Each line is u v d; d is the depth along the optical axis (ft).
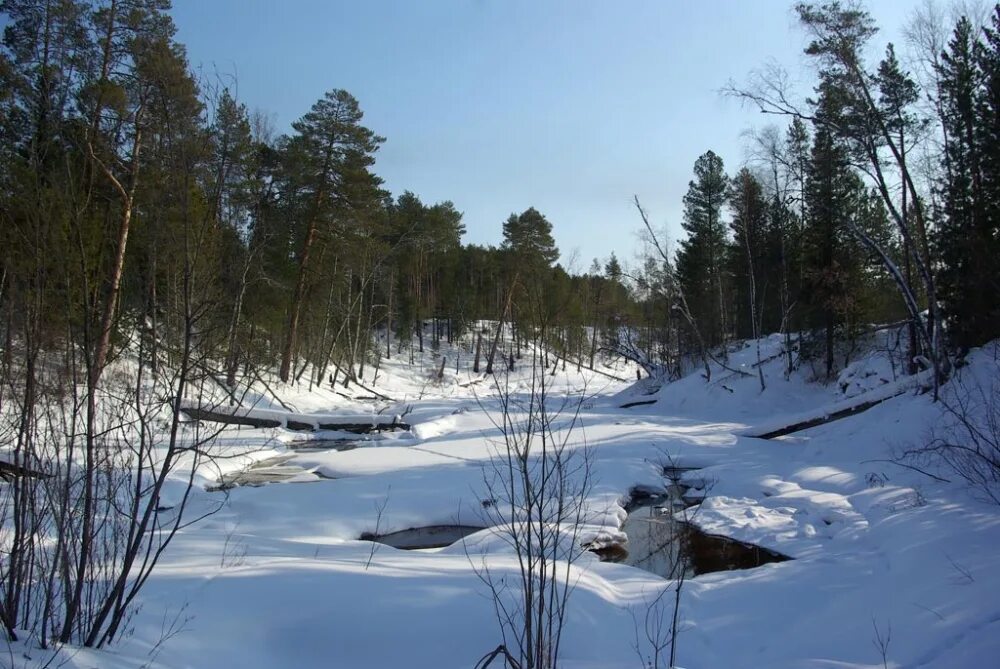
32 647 12.69
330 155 92.32
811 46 48.49
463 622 16.97
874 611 18.33
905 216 54.08
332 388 108.37
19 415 14.60
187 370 14.82
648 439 54.29
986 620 15.26
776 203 82.79
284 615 16.79
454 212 177.88
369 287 140.87
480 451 51.34
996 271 48.91
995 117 52.54
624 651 17.11
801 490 37.91
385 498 36.50
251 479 45.19
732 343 115.65
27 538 15.29
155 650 14.32
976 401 37.60
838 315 80.74
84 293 14.08
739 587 22.21
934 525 24.07
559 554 24.72
